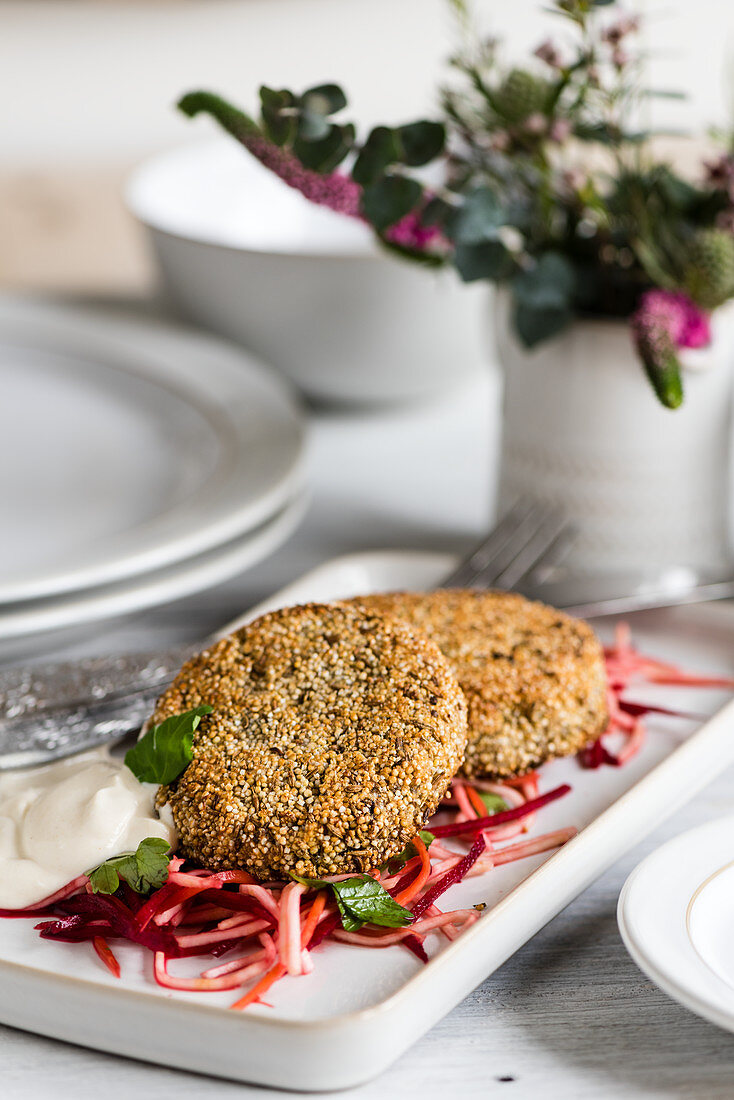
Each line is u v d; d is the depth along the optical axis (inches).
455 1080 23.0
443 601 28.4
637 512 31.5
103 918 24.2
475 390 41.7
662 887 23.8
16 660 29.8
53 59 83.7
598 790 26.9
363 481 36.1
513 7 77.5
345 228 41.9
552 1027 23.7
